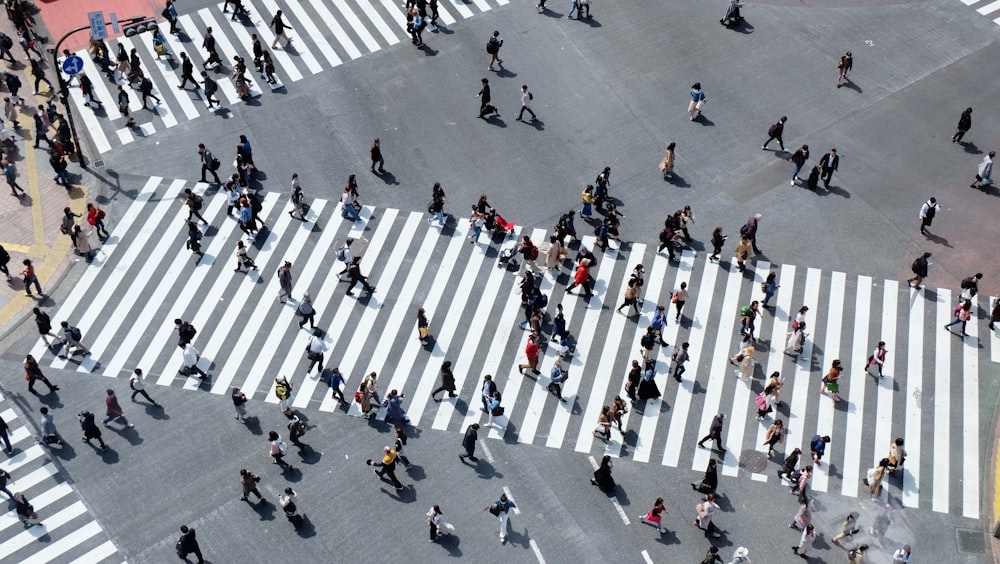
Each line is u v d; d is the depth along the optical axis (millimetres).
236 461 32375
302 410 33625
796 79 45312
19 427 33344
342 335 35812
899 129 43156
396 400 32750
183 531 28891
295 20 48500
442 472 32031
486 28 47969
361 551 30156
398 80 45438
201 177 41469
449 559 29969
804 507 29953
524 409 33656
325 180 41312
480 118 43719
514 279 37656
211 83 43375
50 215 40219
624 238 38906
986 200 40500
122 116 44000
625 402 33844
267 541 30406
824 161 40031
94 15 40125
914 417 33531
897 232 39281
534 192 40688
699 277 37594
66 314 36719
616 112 43938
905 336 35844
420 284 37469
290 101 44531
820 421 33375
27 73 46188
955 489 31750
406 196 40594
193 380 34500
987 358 35250
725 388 34250
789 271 37812
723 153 42156
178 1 49531
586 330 35969
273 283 37594
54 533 30656
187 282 37656
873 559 30125
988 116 43750
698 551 30281
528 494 31500
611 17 48531
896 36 47438
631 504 31281
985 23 48125
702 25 48031
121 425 33281
